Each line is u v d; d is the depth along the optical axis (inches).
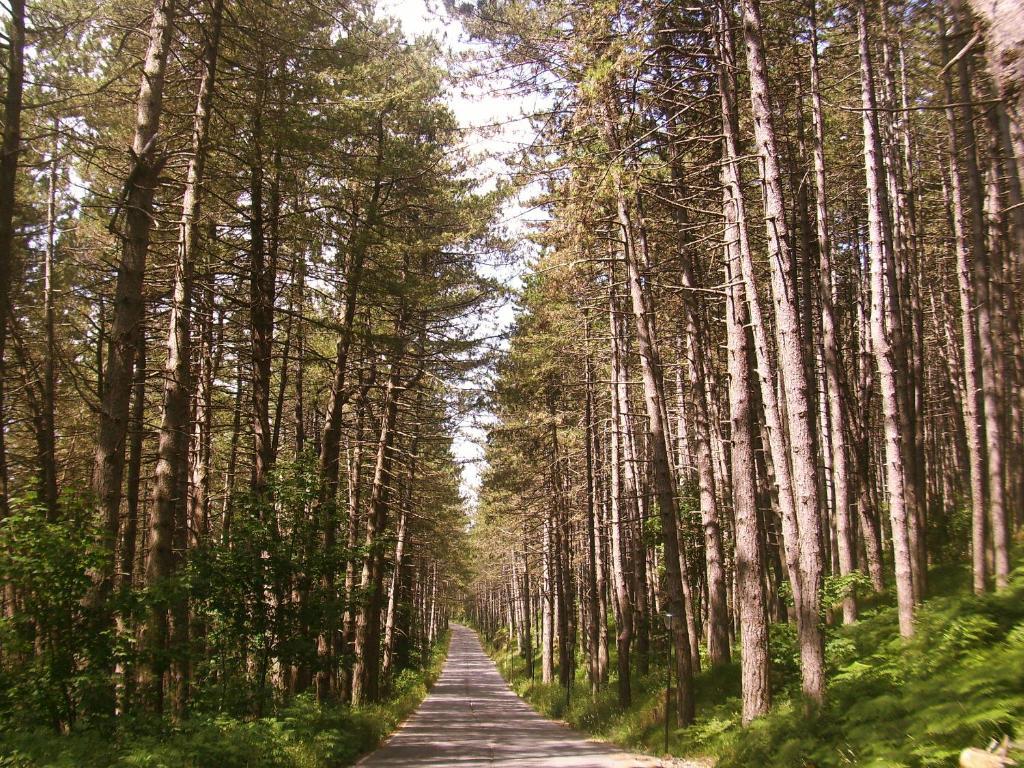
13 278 639.8
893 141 730.2
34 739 301.6
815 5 631.8
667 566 574.2
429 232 790.5
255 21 504.7
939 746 247.0
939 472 1132.5
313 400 973.8
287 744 438.9
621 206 566.3
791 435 428.5
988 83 524.4
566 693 1059.3
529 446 1190.9
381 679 1091.9
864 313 927.7
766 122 442.0
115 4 504.4
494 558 2089.1
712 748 485.1
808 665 412.2
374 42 661.3
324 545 560.1
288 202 601.9
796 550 454.6
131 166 477.4
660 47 472.4
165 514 442.0
